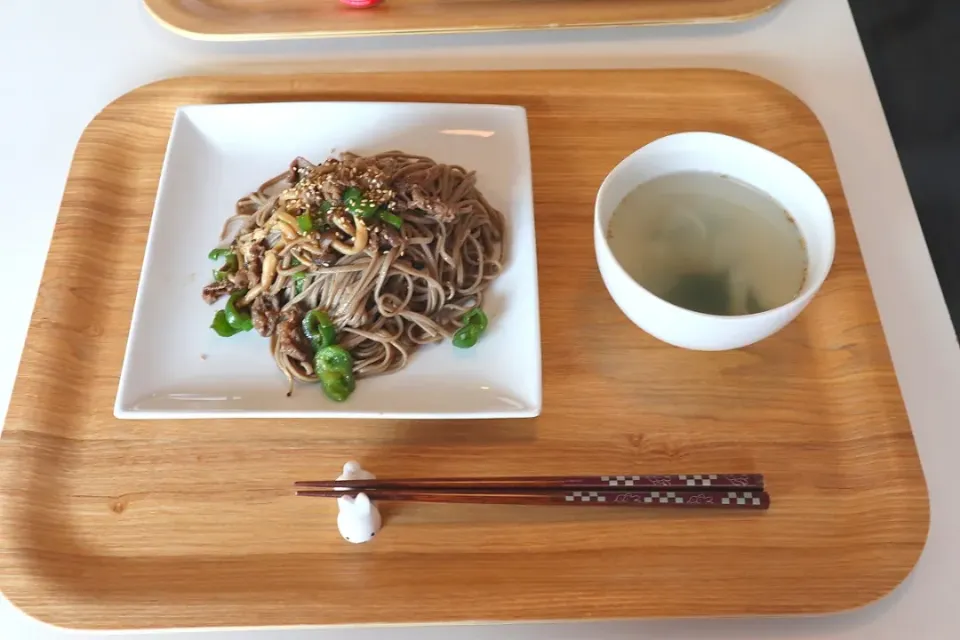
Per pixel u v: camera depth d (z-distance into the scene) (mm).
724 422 442
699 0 593
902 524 406
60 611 379
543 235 505
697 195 454
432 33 573
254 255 468
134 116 538
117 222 506
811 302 476
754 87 553
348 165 472
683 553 402
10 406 434
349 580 392
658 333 428
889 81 744
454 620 379
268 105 521
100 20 602
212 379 446
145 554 401
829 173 518
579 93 553
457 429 439
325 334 454
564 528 409
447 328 479
